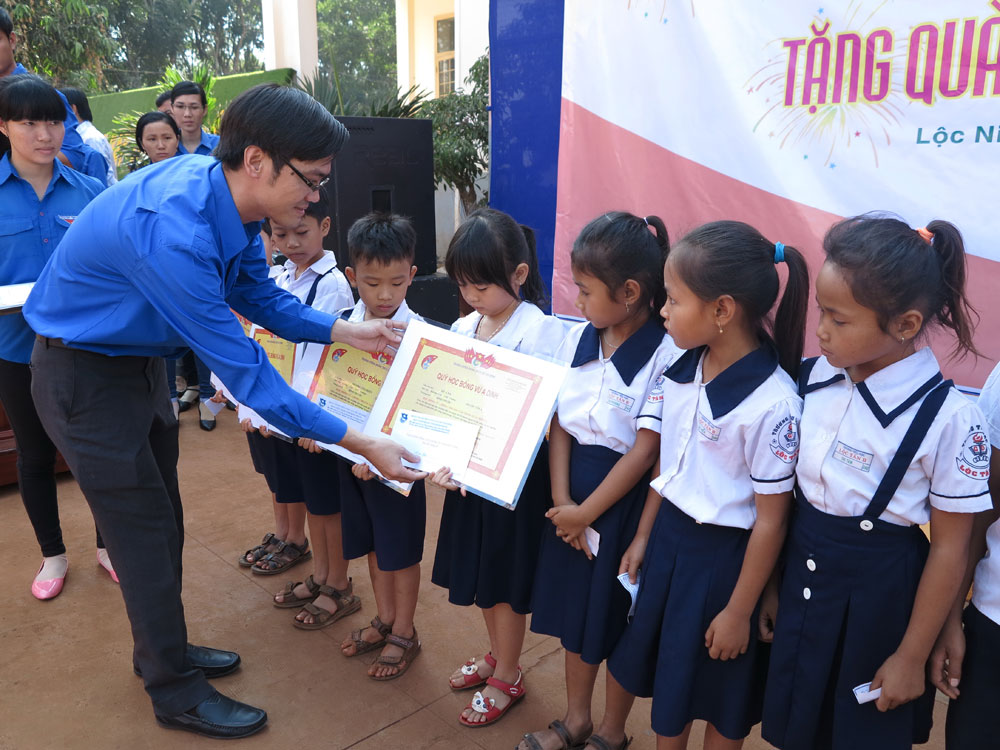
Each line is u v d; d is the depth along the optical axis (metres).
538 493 1.93
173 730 1.95
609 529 1.69
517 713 2.02
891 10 2.31
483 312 1.88
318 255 2.37
